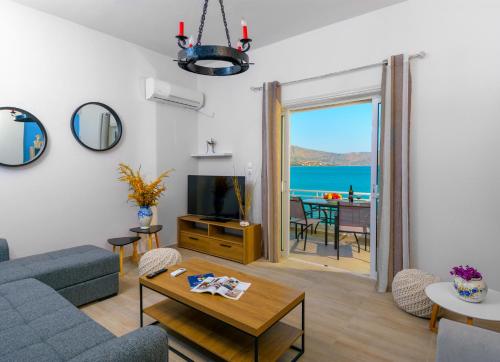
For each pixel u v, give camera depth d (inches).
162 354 50.9
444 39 105.8
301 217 171.3
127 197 152.2
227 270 91.6
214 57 64.7
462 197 103.4
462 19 102.4
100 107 140.0
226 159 176.1
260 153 160.9
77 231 133.5
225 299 71.2
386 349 77.0
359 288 116.8
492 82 97.7
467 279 76.2
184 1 114.3
